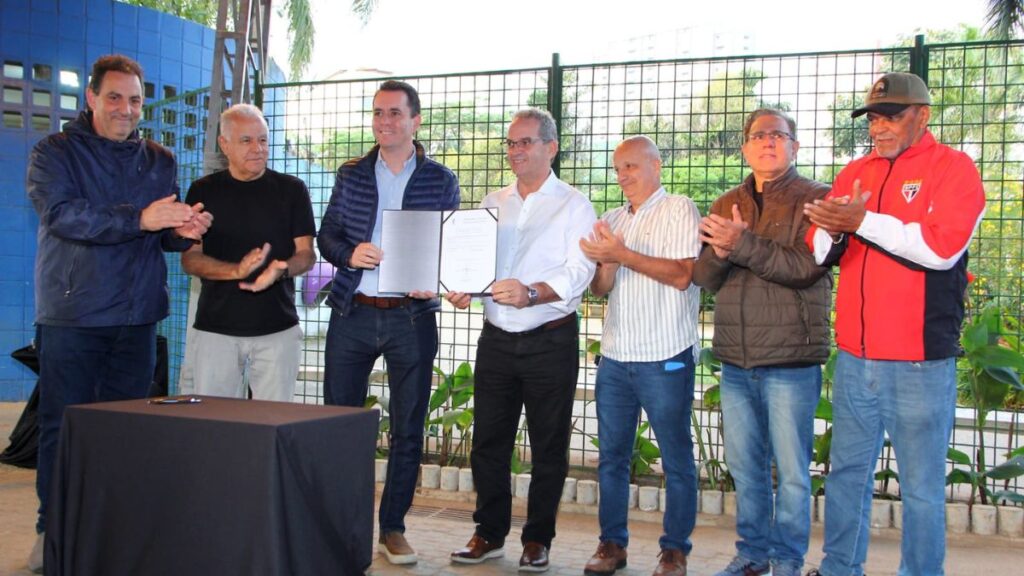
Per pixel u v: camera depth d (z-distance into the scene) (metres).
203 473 2.12
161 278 3.51
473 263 3.24
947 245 2.54
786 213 3.09
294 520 2.10
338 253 3.44
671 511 3.36
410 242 3.31
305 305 5.52
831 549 2.92
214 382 3.49
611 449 3.45
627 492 3.50
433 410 5.12
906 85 2.69
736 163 4.84
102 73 3.25
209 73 9.09
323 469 2.21
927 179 2.65
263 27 6.28
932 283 2.64
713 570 3.54
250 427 2.07
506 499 3.60
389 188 3.56
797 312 3.02
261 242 3.51
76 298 3.24
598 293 3.54
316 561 2.17
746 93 4.59
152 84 8.61
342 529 2.30
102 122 3.28
